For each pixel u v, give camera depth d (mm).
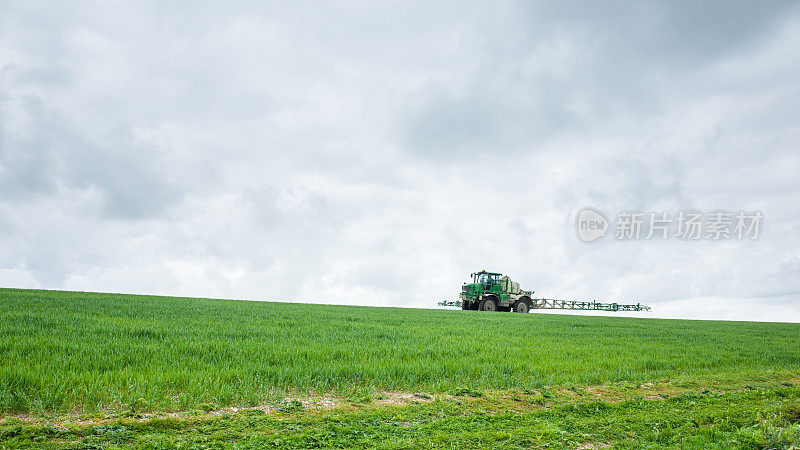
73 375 8023
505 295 42281
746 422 7547
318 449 5863
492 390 9461
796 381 11633
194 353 11148
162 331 14297
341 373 9703
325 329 17312
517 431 6836
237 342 12766
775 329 28969
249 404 7676
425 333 17609
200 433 6254
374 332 17047
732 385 10844
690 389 10383
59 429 5973
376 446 5996
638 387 10367
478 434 6570
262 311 24125
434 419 7406
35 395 7195
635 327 26328
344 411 7625
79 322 15352
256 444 5910
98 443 5699
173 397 7695
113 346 11250
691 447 6348
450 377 10398
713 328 28141
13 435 5758
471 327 21219
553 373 11273
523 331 20750
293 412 7398
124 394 7477
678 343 18594
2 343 10641
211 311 22281
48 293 28391
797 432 6703
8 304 19797
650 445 6488
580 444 6527
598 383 10672
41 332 12891
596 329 23797
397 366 10492
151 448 5621
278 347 12344
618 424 7371
